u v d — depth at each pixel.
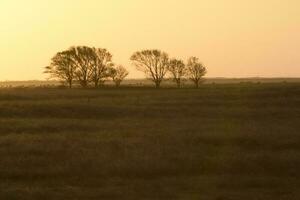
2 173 28.09
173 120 58.81
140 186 25.77
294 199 23.38
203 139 39.94
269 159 31.34
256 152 34.78
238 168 29.69
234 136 40.72
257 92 95.75
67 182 26.72
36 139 39.50
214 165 30.20
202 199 23.25
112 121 57.72
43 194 23.73
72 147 35.66
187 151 34.75
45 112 66.19
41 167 29.56
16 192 24.09
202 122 56.00
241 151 35.31
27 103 73.94
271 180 27.06
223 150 35.53
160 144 37.44
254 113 67.38
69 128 49.28
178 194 24.23
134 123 54.75
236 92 98.69
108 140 39.19
